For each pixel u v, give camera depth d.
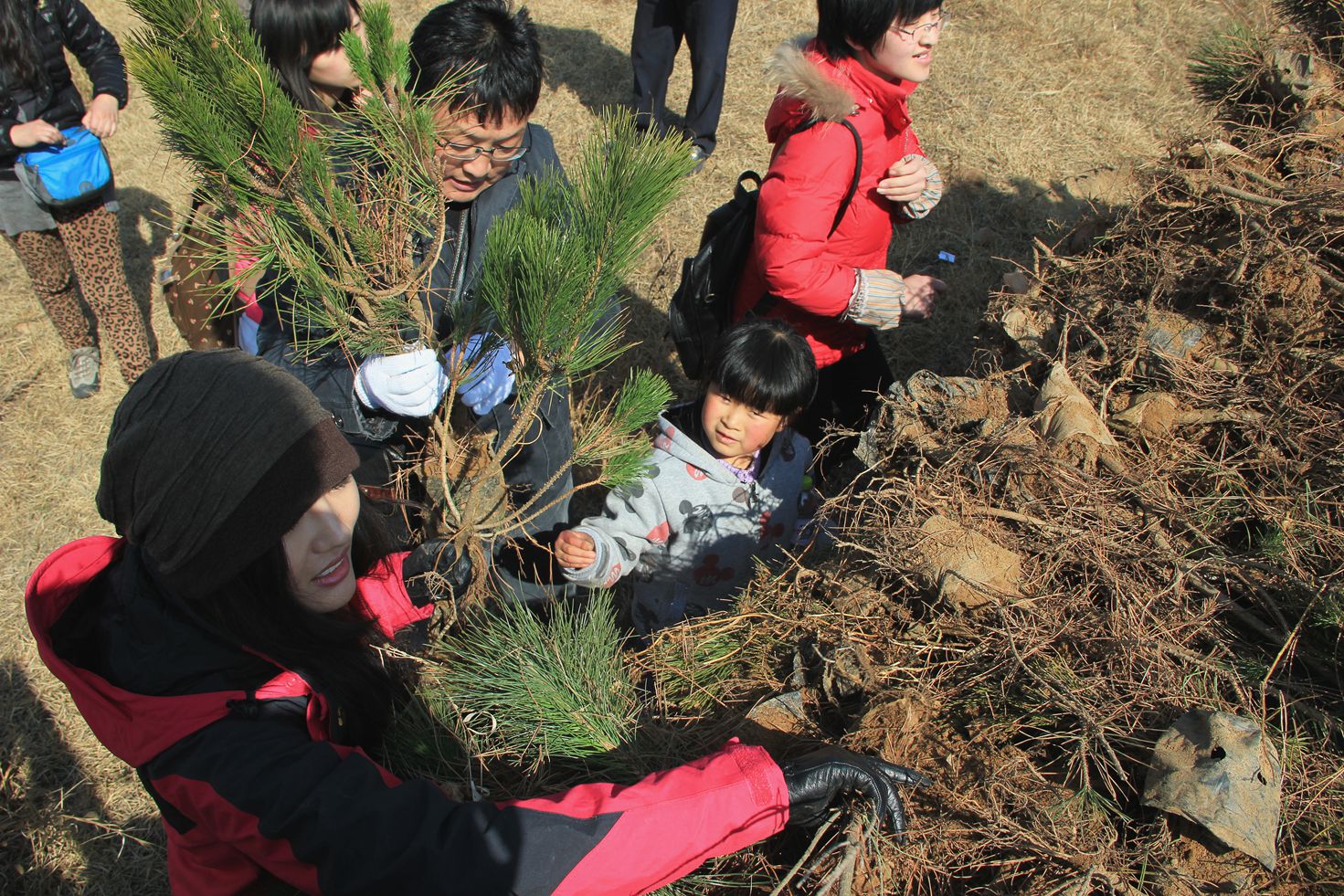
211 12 1.32
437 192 1.53
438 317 1.92
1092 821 1.35
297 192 1.44
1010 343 2.42
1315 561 1.66
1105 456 1.89
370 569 1.49
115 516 1.06
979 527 1.77
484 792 1.45
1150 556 1.69
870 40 2.08
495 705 1.61
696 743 1.59
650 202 1.33
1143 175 2.61
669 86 5.41
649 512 2.04
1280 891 1.27
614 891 1.10
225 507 1.00
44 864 2.43
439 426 1.84
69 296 3.68
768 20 5.89
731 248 2.56
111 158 4.96
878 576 1.77
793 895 1.32
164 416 1.01
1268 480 1.84
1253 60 2.65
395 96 1.50
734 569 2.17
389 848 1.03
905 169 2.29
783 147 2.27
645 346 3.83
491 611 1.99
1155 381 2.06
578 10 6.19
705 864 1.40
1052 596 1.62
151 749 1.06
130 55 1.27
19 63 3.03
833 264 2.35
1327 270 2.04
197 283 2.24
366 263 1.54
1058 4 5.81
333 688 1.20
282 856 1.04
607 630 1.81
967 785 1.42
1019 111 4.98
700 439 2.07
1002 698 1.52
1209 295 2.20
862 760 1.31
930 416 2.18
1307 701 1.50
